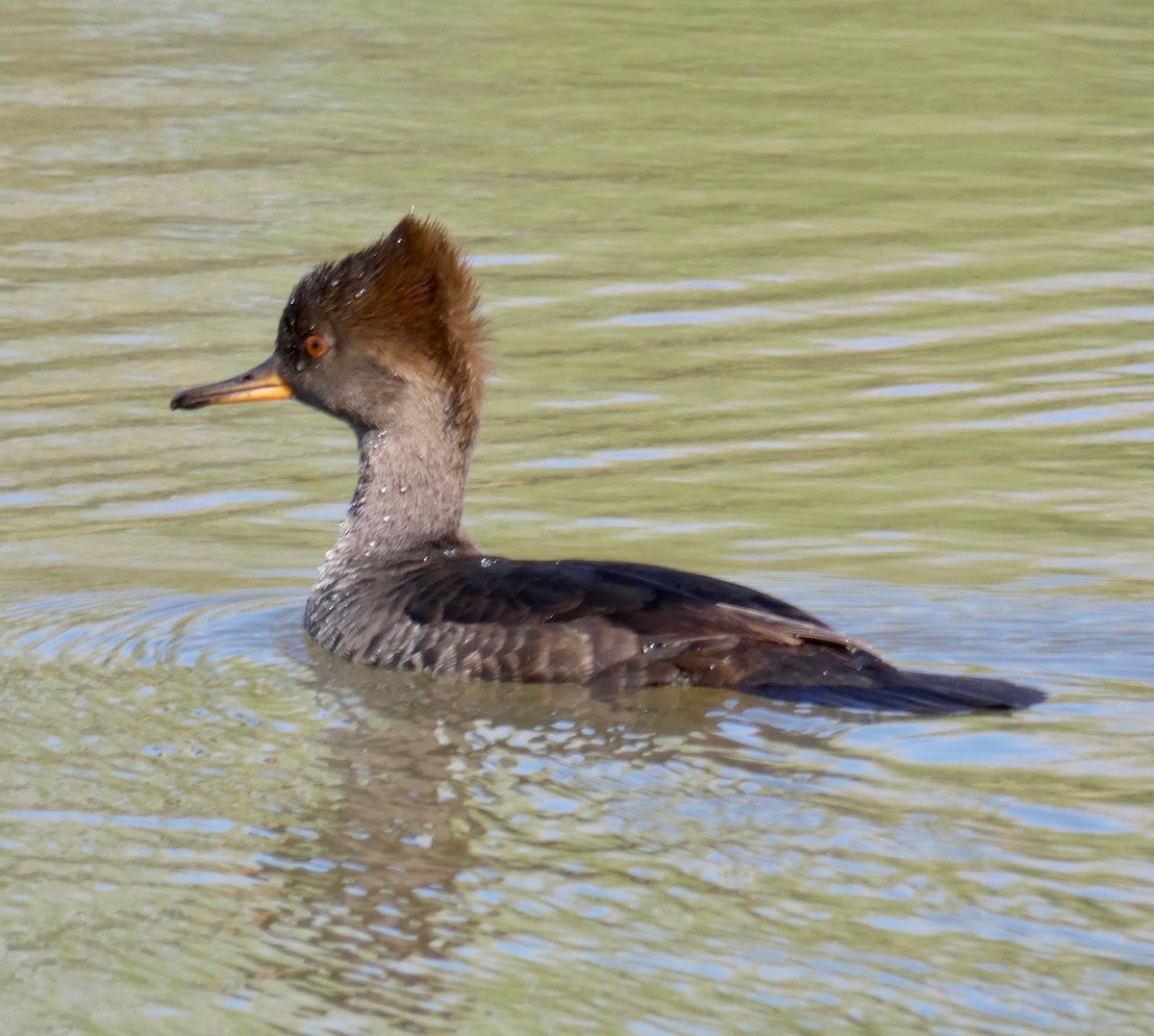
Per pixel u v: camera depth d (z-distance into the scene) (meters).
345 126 26.64
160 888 9.34
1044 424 17.61
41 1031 8.16
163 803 10.25
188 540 15.37
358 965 8.56
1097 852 9.27
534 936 8.70
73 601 13.87
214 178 24.31
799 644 11.58
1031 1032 7.84
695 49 31.44
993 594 13.68
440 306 13.37
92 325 19.72
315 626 12.98
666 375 18.84
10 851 9.72
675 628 11.64
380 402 13.31
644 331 19.97
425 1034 8.01
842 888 9.00
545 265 21.69
